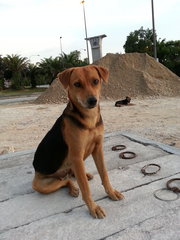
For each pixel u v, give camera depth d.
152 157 1.06
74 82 0.69
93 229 0.65
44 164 0.78
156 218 0.67
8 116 3.02
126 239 0.61
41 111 3.24
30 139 1.86
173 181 0.85
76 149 0.71
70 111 0.72
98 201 0.77
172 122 2.06
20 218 0.72
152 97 3.78
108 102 3.66
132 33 11.07
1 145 1.75
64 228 0.67
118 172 0.94
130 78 4.28
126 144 1.23
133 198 0.77
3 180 0.96
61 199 0.80
